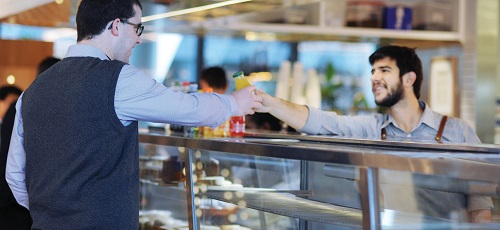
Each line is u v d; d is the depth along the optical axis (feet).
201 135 11.96
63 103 8.22
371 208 6.61
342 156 6.88
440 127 12.09
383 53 12.35
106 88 8.09
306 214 8.13
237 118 11.76
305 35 23.21
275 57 27.99
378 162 6.52
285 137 11.19
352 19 22.29
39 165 8.55
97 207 8.22
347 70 27.50
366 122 12.66
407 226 6.79
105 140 8.16
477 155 7.14
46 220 8.53
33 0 14.66
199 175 10.30
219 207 9.92
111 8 8.59
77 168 8.20
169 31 20.99
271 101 11.84
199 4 12.99
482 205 7.07
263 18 21.53
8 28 27.07
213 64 28.48
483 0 21.68
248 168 9.57
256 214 9.34
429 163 6.39
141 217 12.78
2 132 14.40
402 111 12.35
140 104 8.11
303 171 8.78
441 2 22.02
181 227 11.06
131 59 28.27
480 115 21.80
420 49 23.98
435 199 6.96
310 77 25.45
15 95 20.34
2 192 14.17
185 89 13.32
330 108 27.02
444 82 22.85
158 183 11.96
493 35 21.84
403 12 22.29
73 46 8.61
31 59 24.59
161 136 11.41
